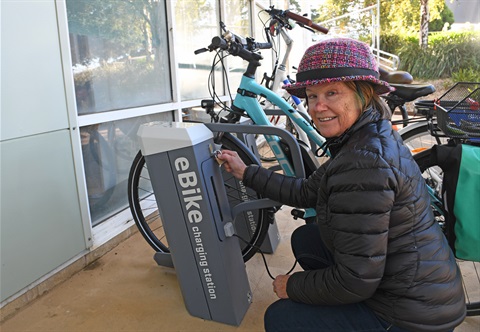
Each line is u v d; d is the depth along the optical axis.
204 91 3.62
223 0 3.84
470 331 1.49
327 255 1.40
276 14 2.21
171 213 1.46
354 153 0.93
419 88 2.10
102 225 2.24
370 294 0.93
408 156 0.97
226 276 1.49
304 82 1.00
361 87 1.00
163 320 1.61
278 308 1.11
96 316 1.63
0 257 1.55
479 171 1.24
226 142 1.71
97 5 2.14
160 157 1.39
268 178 1.40
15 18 1.56
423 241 0.94
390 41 10.74
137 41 2.51
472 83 1.65
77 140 1.92
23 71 1.61
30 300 1.72
